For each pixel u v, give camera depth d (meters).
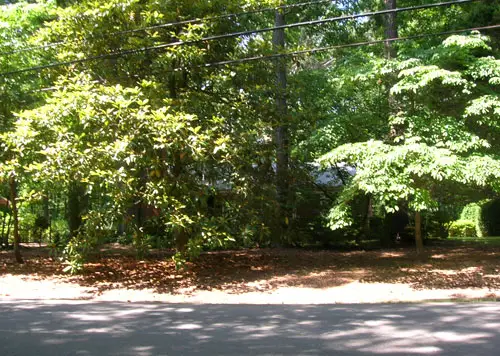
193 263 14.66
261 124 13.71
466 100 12.62
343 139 14.46
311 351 5.79
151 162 11.66
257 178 14.17
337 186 18.30
